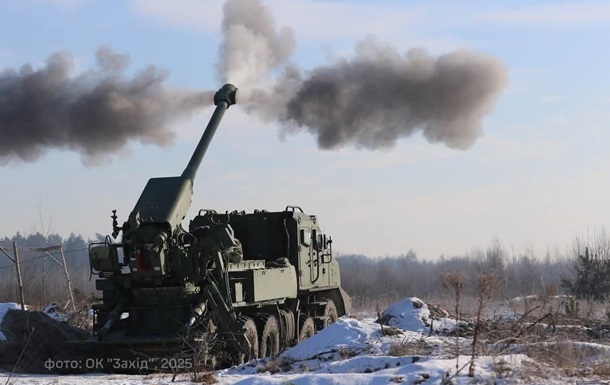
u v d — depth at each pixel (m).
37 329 17.89
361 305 41.31
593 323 21.50
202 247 17.75
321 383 11.90
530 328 16.94
